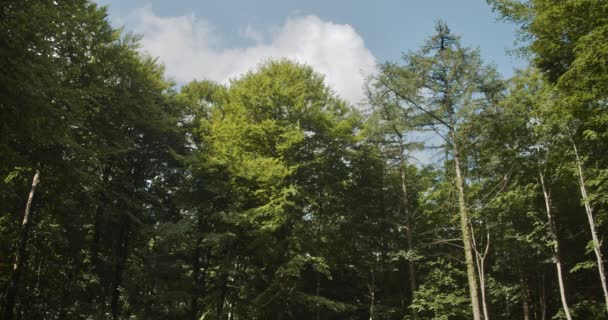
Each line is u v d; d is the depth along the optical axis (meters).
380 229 24.86
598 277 24.66
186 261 23.33
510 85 18.92
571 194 23.16
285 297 20.20
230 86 25.45
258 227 20.09
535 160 20.73
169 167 24.23
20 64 10.02
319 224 24.19
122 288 22.23
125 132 21.91
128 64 20.94
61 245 18.98
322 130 23.22
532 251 23.11
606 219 18.52
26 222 15.49
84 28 17.72
